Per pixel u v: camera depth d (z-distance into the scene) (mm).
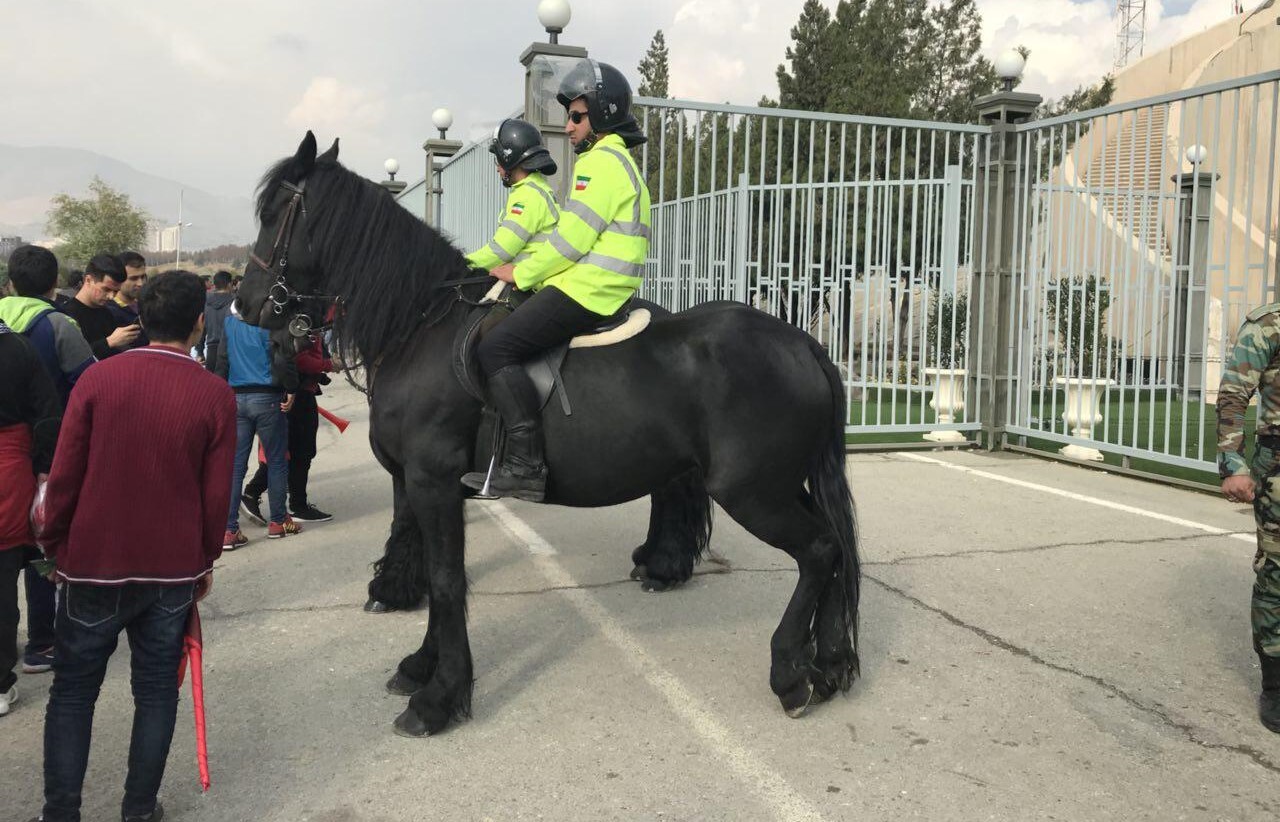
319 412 7117
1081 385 8656
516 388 3391
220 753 3334
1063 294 10062
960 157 9242
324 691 3861
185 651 2906
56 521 2639
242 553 5914
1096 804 2990
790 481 3596
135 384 2682
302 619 4711
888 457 9102
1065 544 5945
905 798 3023
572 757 3297
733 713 3654
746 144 8641
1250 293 11719
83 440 2617
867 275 8961
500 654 4254
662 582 5113
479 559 5734
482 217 10062
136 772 2752
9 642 3615
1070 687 3869
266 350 5895
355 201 3707
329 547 6031
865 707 3701
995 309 9297
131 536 2648
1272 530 3416
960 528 6336
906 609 4789
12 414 3516
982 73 25969
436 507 3576
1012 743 3400
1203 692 3826
